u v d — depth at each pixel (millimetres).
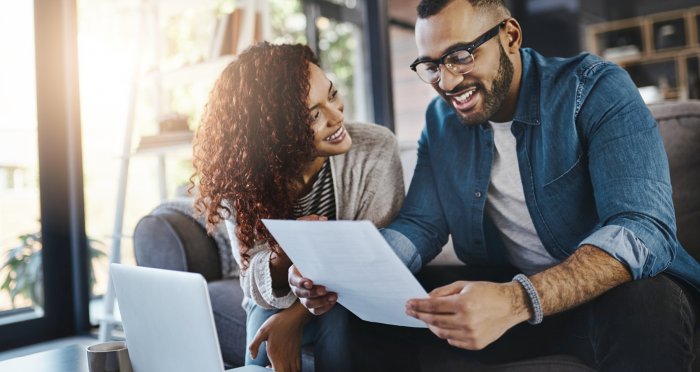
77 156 2834
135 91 2775
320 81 1321
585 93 1158
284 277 1278
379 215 1439
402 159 1833
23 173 3201
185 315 921
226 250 2023
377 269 859
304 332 1368
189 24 4312
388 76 3881
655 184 1033
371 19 3875
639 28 6078
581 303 959
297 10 4695
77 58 2842
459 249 1403
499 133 1296
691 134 1473
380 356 1143
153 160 4488
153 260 2055
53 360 1294
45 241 2777
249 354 1363
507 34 1207
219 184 1337
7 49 3062
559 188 1216
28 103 3107
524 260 1347
